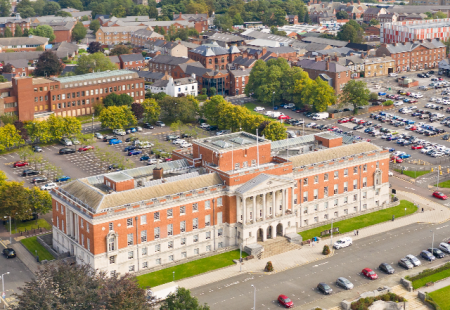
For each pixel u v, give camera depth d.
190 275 198.12
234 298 185.62
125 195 197.50
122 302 152.00
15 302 180.88
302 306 181.75
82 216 192.25
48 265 169.75
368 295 184.25
